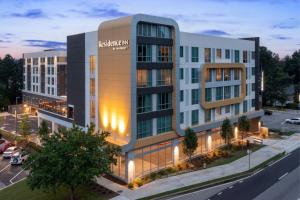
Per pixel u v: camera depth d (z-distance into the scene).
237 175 40.59
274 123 78.31
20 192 37.03
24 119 63.47
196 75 52.06
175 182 38.59
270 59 113.19
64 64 87.69
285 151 52.16
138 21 39.81
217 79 56.31
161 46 43.66
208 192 35.62
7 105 103.75
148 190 36.25
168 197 34.44
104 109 44.22
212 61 55.06
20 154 48.59
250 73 65.44
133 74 39.56
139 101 41.28
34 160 30.75
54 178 30.23
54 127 59.06
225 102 57.19
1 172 44.59
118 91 41.44
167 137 44.53
